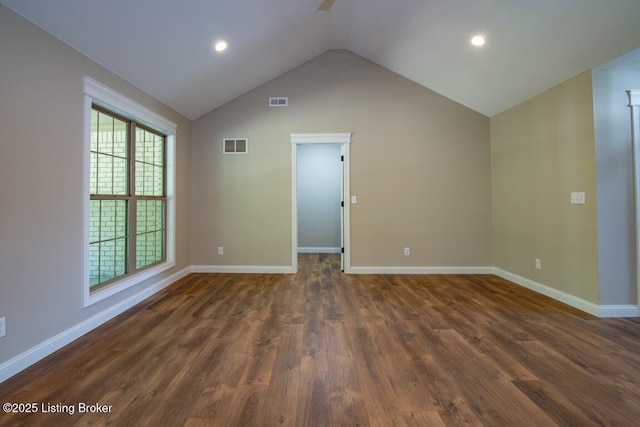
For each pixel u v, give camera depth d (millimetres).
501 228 4297
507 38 2965
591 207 2889
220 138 4559
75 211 2367
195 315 2875
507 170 4137
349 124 4531
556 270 3324
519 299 3350
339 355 2115
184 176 4363
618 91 2844
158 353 2135
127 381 1792
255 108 4547
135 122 3311
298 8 3240
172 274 4035
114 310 2844
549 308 3057
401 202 4523
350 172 4539
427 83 4395
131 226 3238
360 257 4543
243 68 3904
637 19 2250
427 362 2021
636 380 1810
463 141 4508
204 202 4566
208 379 1817
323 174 6703
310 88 4531
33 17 1981
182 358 2064
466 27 3055
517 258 3967
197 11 2637
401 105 4523
